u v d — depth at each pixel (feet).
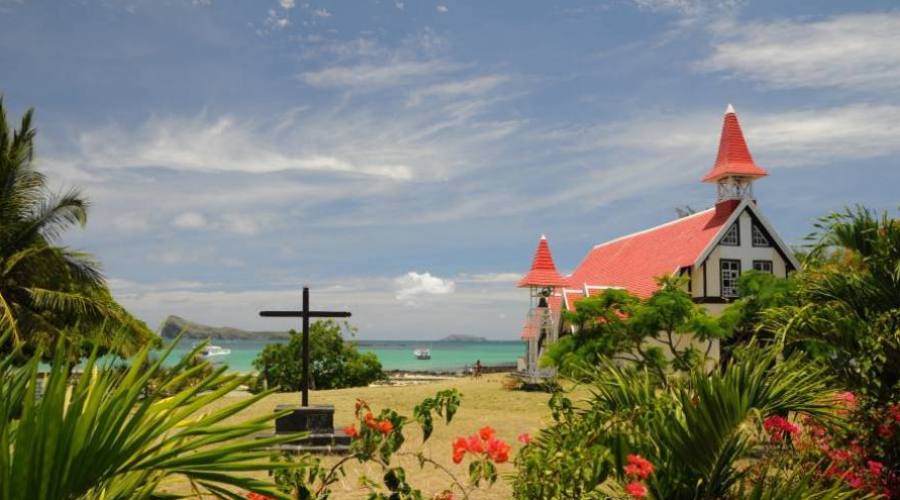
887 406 22.13
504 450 13.44
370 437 13.71
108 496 9.53
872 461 21.07
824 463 20.51
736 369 16.06
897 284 23.67
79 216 75.05
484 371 217.56
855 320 23.00
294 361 135.33
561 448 14.94
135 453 8.31
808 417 20.84
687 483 14.71
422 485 31.91
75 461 7.59
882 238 24.27
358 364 139.64
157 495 10.69
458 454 13.47
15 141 73.31
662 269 100.22
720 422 13.98
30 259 70.44
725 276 94.48
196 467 8.66
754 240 95.91
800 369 17.54
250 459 9.04
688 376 17.06
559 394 17.57
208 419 9.36
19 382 9.72
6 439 7.63
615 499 15.78
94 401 7.84
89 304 66.80
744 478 15.51
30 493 7.41
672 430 14.46
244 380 9.89
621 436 14.83
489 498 29.55
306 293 45.98
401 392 82.38
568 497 14.46
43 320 65.87
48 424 7.42
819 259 26.89
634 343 47.62
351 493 29.60
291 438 9.18
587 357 44.60
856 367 23.40
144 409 8.26
